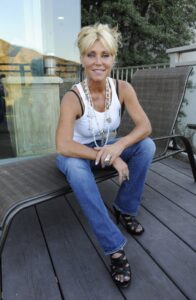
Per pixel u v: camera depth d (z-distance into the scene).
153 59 8.85
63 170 1.47
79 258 1.50
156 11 8.70
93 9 8.05
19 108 3.08
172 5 8.70
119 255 1.33
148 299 1.24
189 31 9.23
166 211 1.94
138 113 1.64
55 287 1.31
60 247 1.59
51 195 1.41
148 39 8.71
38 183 1.51
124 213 1.68
